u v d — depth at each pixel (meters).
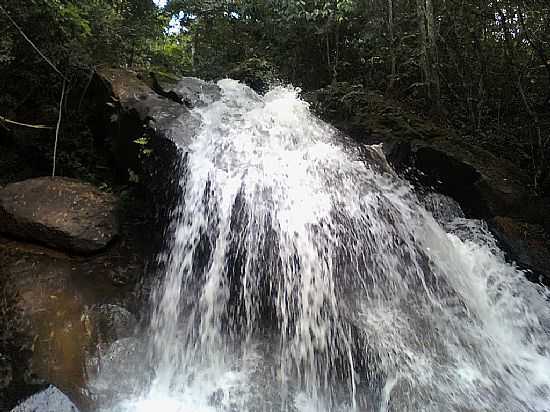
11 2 5.17
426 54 7.29
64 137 6.19
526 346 4.13
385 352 3.49
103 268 4.37
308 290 3.84
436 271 4.25
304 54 9.70
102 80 6.06
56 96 6.43
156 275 4.36
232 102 6.11
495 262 4.83
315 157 5.04
